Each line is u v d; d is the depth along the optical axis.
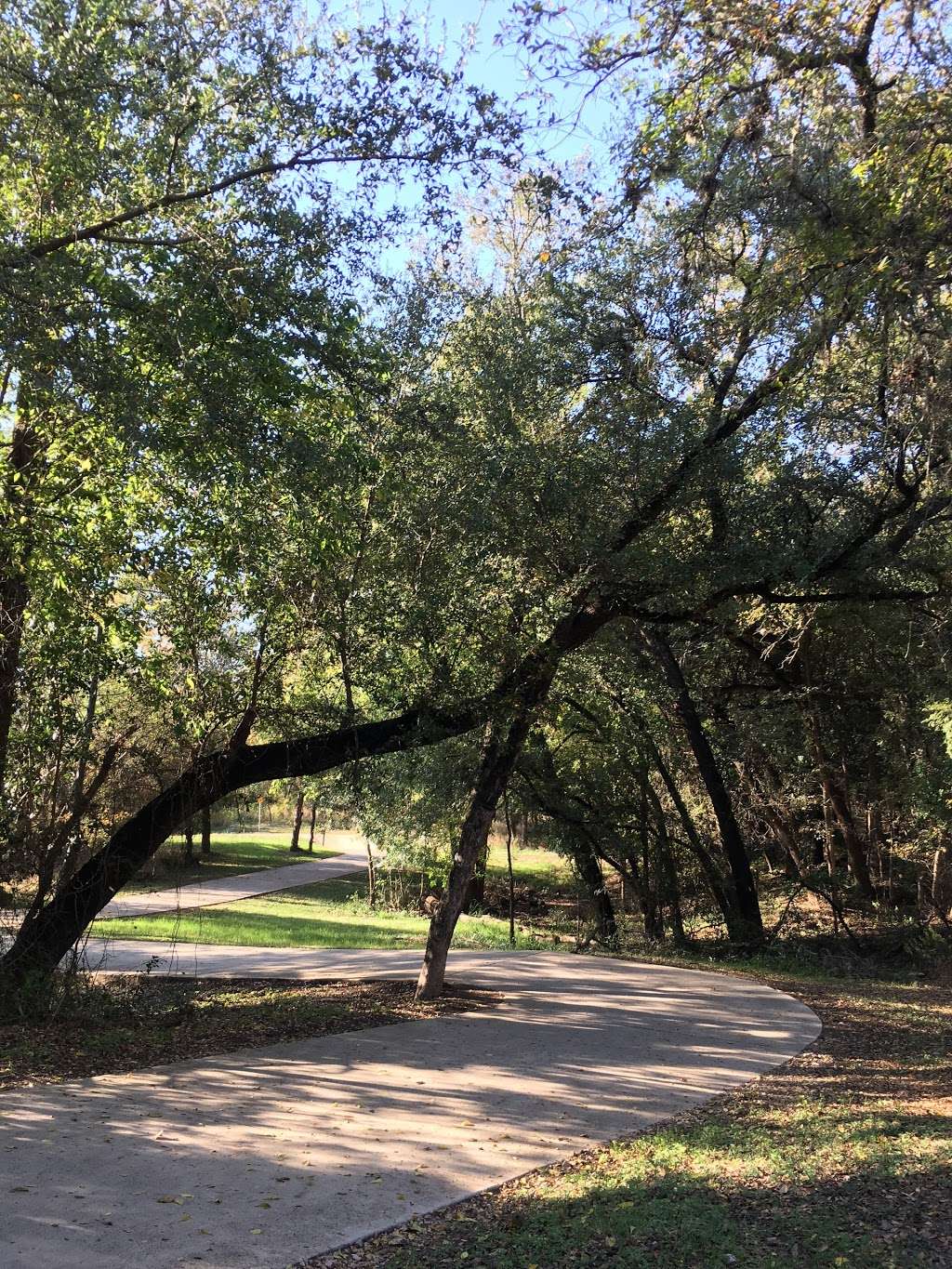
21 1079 7.67
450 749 14.15
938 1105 7.55
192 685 11.22
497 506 10.41
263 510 10.54
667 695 17.77
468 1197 5.48
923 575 12.05
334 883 35.34
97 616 10.48
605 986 13.28
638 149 8.10
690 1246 4.58
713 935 21.70
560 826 20.92
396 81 8.73
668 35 7.49
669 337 10.76
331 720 11.73
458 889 12.16
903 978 16.52
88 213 9.05
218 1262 4.48
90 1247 4.59
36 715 10.43
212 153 9.12
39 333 7.60
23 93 8.14
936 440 8.12
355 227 9.27
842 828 23.73
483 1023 10.52
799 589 11.42
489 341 11.34
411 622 10.67
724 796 19.73
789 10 7.30
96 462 10.28
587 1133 6.76
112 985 13.10
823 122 7.59
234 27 8.75
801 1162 5.90
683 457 10.43
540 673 11.22
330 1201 5.29
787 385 9.52
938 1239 4.59
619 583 10.80
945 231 7.00
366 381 9.76
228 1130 6.47
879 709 20.53
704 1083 8.30
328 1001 11.85
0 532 9.91
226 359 8.68
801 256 8.02
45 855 10.52
